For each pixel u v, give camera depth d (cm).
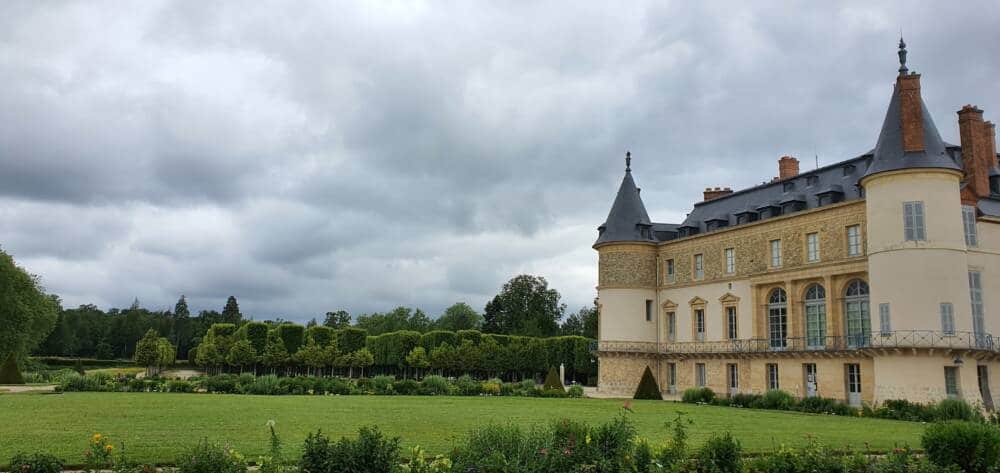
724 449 1583
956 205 4284
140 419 2636
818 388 5050
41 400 3594
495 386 5444
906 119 4416
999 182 4881
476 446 1466
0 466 1605
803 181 5609
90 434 2164
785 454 1652
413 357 8344
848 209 4928
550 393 5562
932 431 1756
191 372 10256
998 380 4434
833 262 4962
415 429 2447
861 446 2281
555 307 12838
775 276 5416
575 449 1480
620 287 6588
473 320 13950
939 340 4122
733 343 5775
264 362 8088
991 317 4500
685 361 6253
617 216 6775
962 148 4831
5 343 7488
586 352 8669
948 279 4178
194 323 14862
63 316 12838
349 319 15338
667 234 6812
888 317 4319
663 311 6550
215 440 2058
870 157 5009
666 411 3816
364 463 1330
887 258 4353
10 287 7538
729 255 5931
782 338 5416
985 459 1678
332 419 2773
